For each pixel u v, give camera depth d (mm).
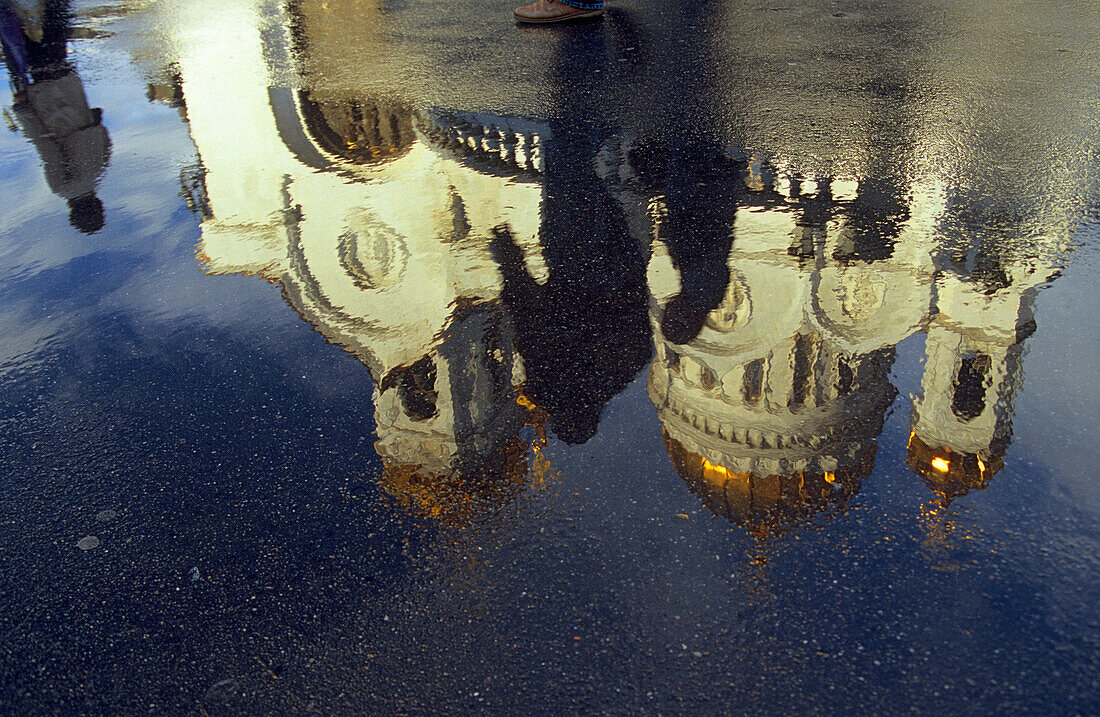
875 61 5551
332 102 5480
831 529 2018
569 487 2217
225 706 1738
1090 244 3098
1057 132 4113
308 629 1887
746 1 7637
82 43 7508
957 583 1859
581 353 2781
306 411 2619
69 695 1790
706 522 2064
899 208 3500
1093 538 1938
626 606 1868
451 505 2195
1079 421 2283
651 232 3512
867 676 1681
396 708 1702
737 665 1722
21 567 2127
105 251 3744
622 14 7445
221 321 3150
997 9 6695
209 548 2135
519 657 1777
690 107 4922
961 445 2227
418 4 8492
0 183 4562
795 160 4062
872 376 2514
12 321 3268
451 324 3004
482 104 5254
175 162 4668
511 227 3658
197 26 8000
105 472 2434
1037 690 1632
